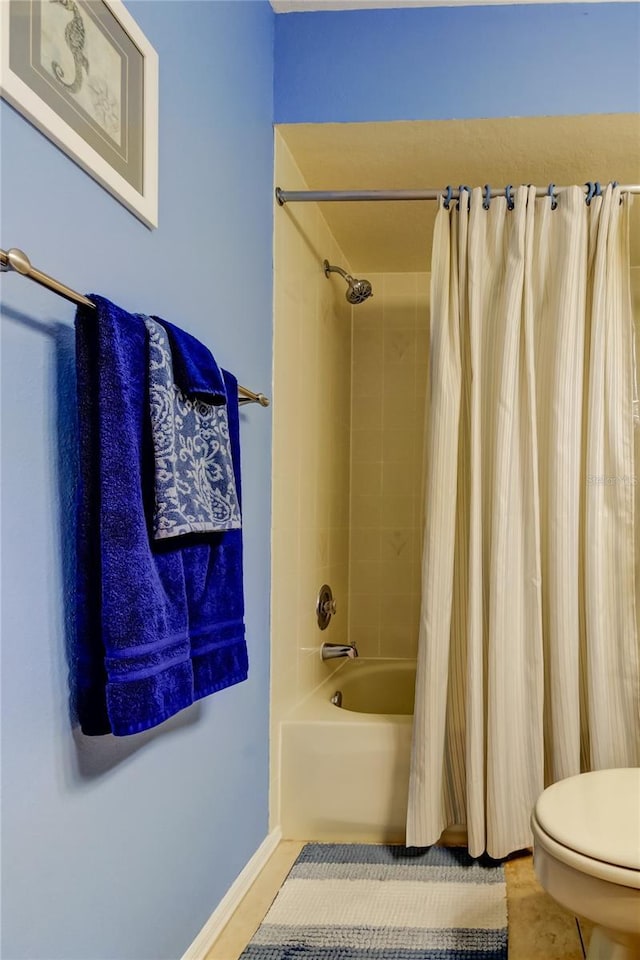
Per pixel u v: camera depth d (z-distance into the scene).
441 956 1.50
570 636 1.94
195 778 1.46
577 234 1.97
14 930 0.87
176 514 1.09
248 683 1.82
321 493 2.64
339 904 1.71
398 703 2.96
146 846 1.23
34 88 0.90
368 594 3.19
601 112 1.96
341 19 2.06
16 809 0.88
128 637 0.98
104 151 1.08
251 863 1.83
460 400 2.06
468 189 2.05
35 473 0.92
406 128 2.05
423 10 2.04
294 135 2.10
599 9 2.00
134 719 0.98
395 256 2.99
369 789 2.07
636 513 2.04
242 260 1.77
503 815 1.90
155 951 1.26
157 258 1.29
